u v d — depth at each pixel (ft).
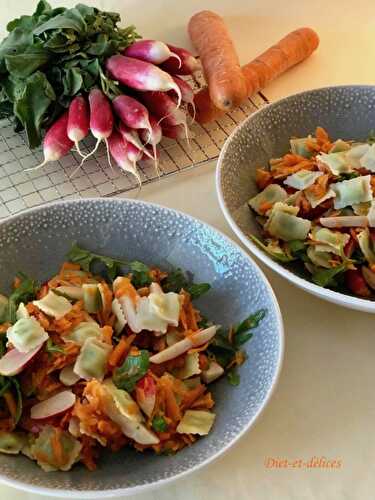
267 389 1.23
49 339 1.29
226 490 1.25
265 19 2.37
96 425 1.21
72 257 1.52
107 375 1.29
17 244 1.49
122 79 1.80
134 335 1.35
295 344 1.48
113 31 1.88
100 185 1.83
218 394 1.34
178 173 1.86
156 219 1.52
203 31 2.10
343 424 1.35
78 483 1.14
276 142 1.80
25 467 1.17
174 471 1.13
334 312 1.54
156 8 2.34
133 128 1.77
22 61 1.76
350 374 1.43
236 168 1.68
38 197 1.80
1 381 1.25
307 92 1.80
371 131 1.85
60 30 1.78
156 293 1.39
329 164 1.65
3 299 1.42
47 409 1.24
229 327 1.43
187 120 2.00
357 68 2.20
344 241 1.54
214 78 1.93
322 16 2.39
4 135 1.98
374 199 1.58
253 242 1.55
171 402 1.26
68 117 1.78
